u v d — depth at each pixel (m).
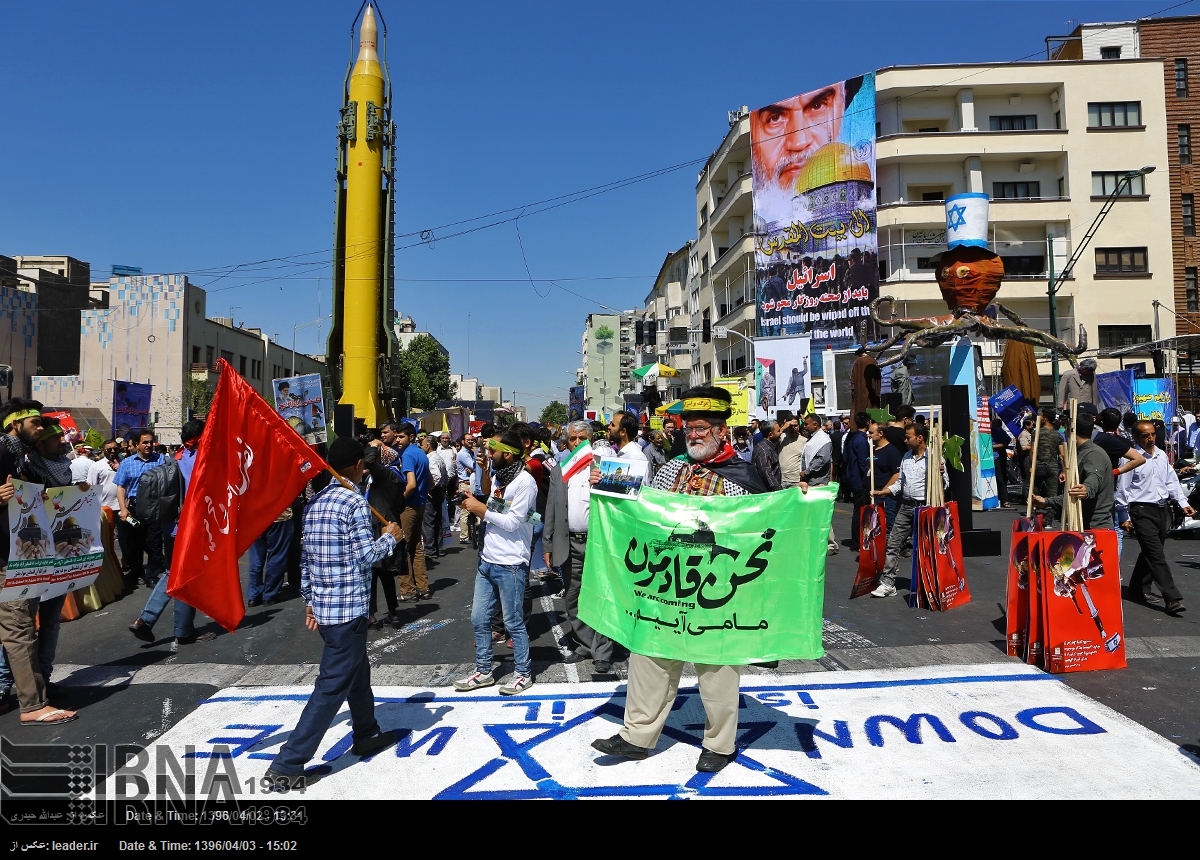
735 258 35.53
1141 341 31.22
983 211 13.97
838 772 3.88
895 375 15.46
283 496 4.47
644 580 4.07
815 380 24.70
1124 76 31.58
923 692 4.92
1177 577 8.15
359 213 17.95
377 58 18.45
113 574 8.59
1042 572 5.28
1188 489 10.75
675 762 4.05
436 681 5.46
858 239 28.80
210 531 4.20
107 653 6.32
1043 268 32.16
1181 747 4.05
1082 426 6.54
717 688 3.90
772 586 3.95
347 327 18.03
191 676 5.68
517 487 5.09
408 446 8.90
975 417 13.99
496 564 5.12
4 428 5.03
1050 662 5.18
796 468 10.72
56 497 5.05
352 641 3.93
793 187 30.17
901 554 7.63
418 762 4.11
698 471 4.24
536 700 5.00
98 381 36.22
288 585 8.77
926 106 33.03
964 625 6.45
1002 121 32.81
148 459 9.12
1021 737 4.21
